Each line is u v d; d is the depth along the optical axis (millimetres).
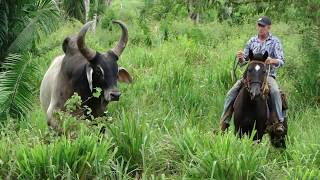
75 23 20875
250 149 7910
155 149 8266
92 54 8117
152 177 7617
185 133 8406
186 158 8102
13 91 10031
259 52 9117
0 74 10492
